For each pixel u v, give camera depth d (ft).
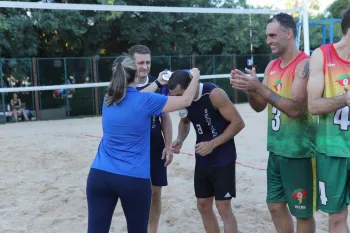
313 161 9.21
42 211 14.80
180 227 13.11
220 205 10.05
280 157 9.42
